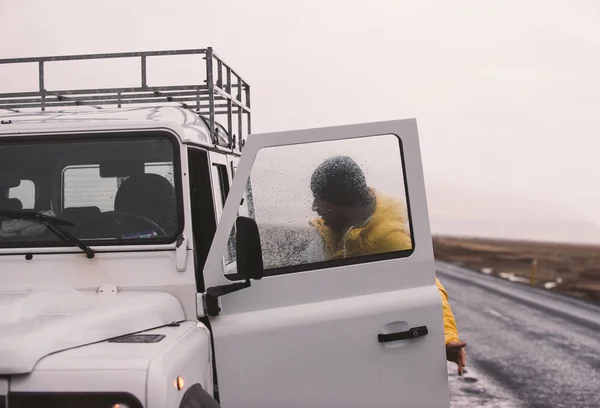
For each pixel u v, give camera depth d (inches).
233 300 144.1
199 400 119.9
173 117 161.3
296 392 142.0
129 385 109.4
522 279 1497.3
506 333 593.6
